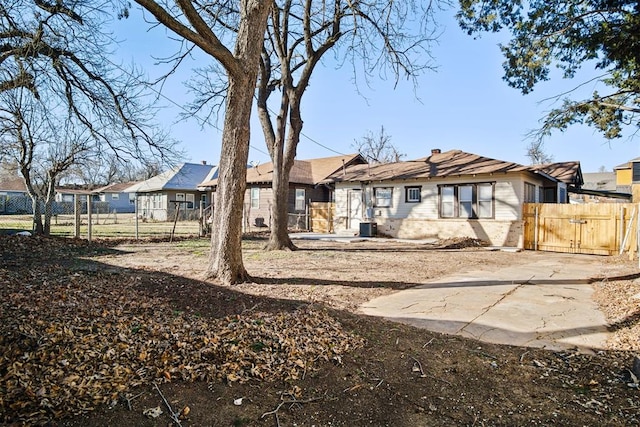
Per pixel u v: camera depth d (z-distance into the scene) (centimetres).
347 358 350
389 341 398
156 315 415
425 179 1730
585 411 268
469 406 275
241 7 648
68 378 270
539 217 1402
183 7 527
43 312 377
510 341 412
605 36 1010
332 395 284
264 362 327
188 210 3219
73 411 238
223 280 637
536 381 317
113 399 256
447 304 566
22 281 533
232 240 646
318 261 1008
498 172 1494
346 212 2072
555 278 796
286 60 1246
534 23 1172
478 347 392
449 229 1648
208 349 336
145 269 761
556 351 384
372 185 1925
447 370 336
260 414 254
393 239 1741
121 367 295
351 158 2700
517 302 582
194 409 254
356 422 250
